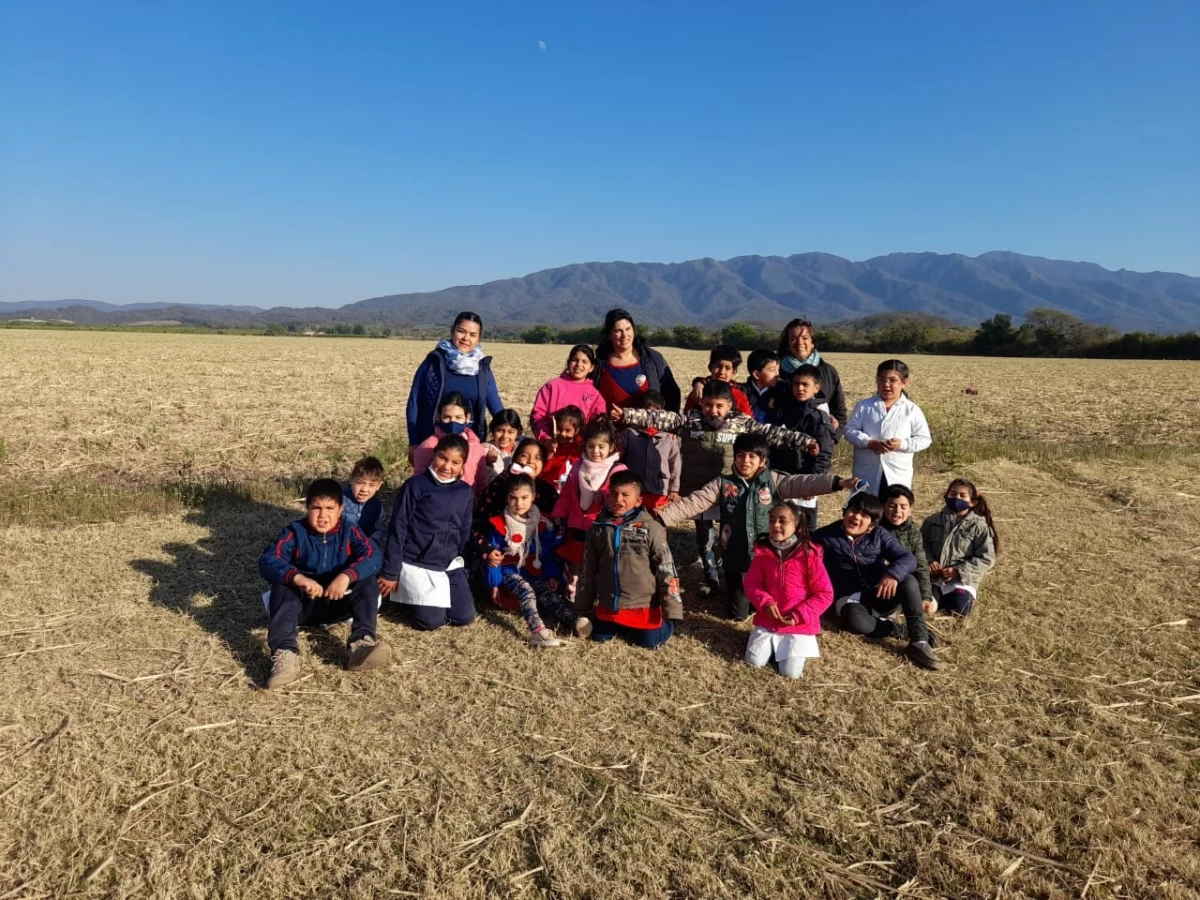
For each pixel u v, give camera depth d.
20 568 5.35
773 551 4.40
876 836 2.91
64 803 2.95
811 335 5.93
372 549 4.45
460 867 2.68
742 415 5.39
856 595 4.73
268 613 4.48
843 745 3.50
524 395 19.88
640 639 4.53
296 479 8.36
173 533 6.21
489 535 5.09
